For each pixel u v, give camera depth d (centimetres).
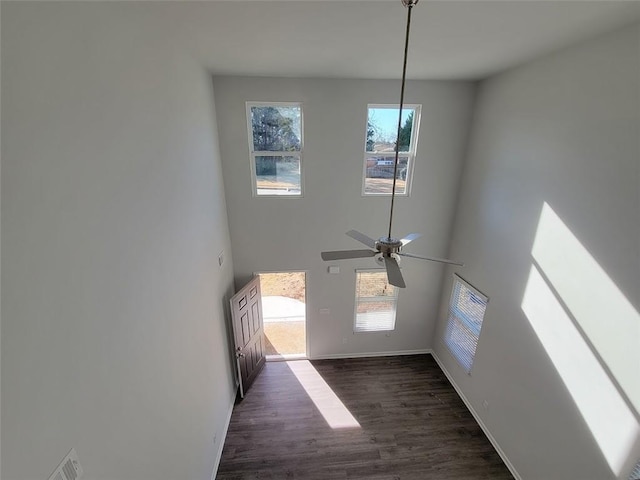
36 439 107
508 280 341
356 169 420
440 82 392
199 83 310
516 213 327
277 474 338
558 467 276
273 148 409
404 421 405
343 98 388
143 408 183
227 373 402
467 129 415
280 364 508
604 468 235
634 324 210
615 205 221
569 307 262
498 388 360
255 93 375
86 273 135
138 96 185
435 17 211
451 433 388
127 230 170
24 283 103
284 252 452
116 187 160
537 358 299
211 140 353
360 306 504
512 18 211
